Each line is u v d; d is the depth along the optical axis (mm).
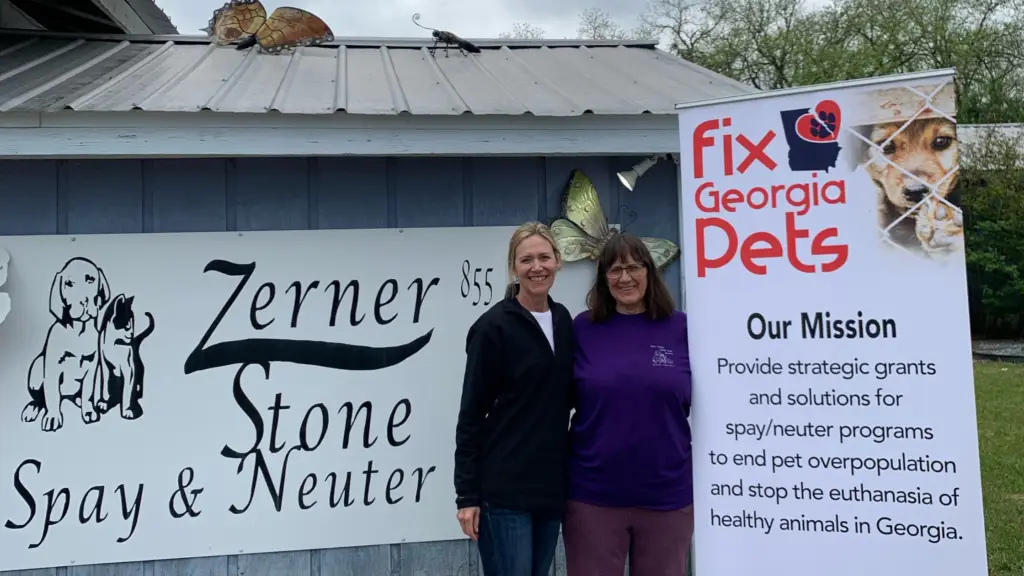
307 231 2549
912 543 1826
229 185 2535
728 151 1960
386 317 2586
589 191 2656
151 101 2275
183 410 2486
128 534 2457
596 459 1991
